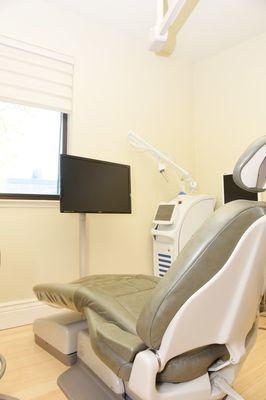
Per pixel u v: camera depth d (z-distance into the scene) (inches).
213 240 29.1
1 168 85.7
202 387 35.4
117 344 34.8
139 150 106.9
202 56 122.4
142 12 95.1
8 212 80.8
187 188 114.3
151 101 112.1
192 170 123.5
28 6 85.9
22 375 54.6
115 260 98.7
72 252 90.0
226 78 116.9
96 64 98.3
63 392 49.3
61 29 91.5
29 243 83.2
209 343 33.0
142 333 31.1
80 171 79.6
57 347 60.6
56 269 87.0
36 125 91.7
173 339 30.1
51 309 85.2
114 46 103.0
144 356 31.0
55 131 94.7
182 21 58.0
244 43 112.1
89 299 49.6
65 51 91.8
